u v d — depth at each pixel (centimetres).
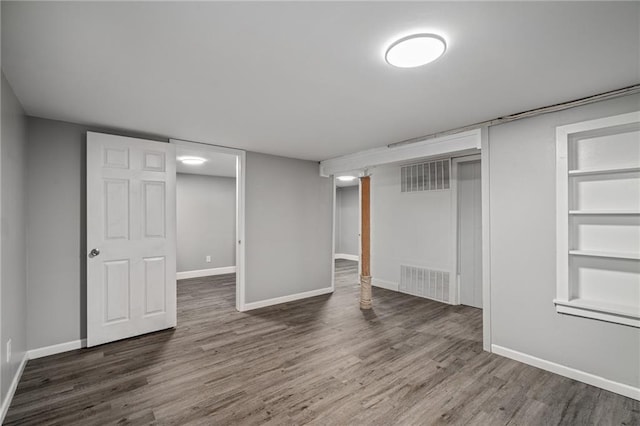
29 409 197
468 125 296
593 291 235
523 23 138
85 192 296
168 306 338
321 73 189
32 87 210
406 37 151
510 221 269
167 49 162
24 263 252
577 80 199
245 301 411
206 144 374
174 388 222
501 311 276
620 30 144
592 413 196
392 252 530
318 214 498
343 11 130
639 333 208
